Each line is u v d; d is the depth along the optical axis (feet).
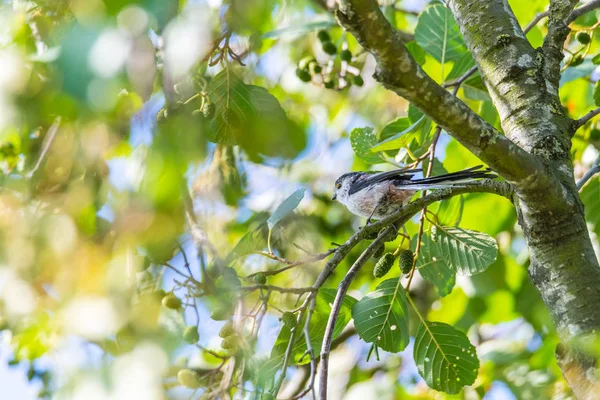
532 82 24.70
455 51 35.14
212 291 20.59
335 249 25.44
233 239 37.86
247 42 24.73
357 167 49.11
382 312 27.07
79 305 16.19
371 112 54.39
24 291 20.22
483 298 45.44
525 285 44.42
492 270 44.01
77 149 20.17
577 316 20.89
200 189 27.73
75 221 19.69
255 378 20.61
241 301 21.25
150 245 16.92
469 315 46.26
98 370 13.57
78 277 17.60
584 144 39.50
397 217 25.68
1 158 27.35
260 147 16.61
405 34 43.32
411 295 47.03
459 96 43.29
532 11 40.50
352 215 48.34
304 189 25.80
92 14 12.57
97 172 20.11
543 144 23.50
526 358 42.45
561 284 21.48
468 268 28.30
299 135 16.88
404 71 19.04
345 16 18.16
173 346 14.57
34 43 20.07
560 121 24.21
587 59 37.01
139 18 12.69
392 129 34.40
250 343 21.01
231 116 23.18
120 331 15.61
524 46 25.44
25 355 26.17
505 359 41.47
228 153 27.86
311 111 52.90
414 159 30.17
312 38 50.37
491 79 25.49
